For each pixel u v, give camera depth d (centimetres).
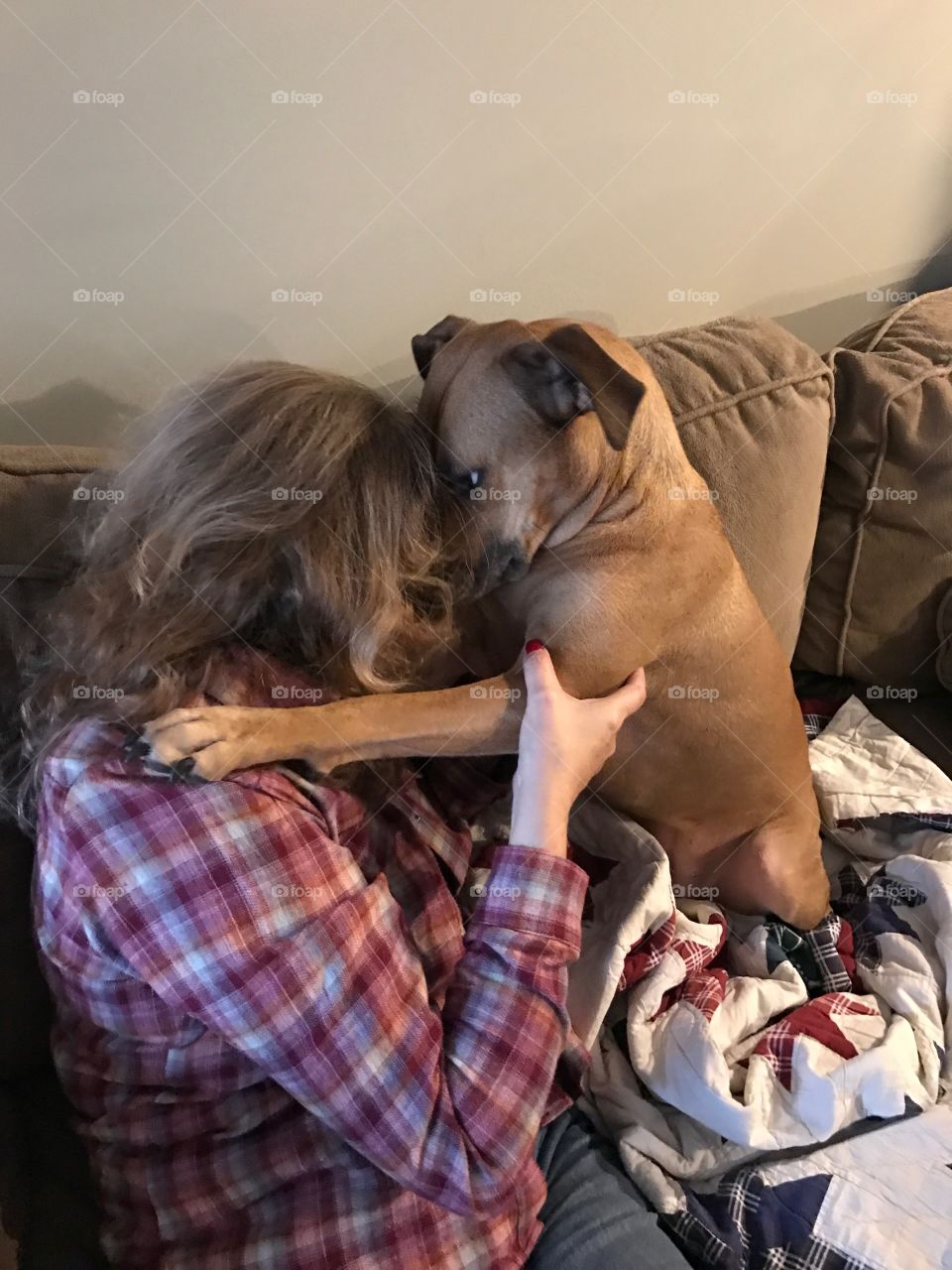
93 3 97
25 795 93
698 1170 105
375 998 79
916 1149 104
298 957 75
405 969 83
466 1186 78
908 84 151
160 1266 81
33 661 94
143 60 102
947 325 152
